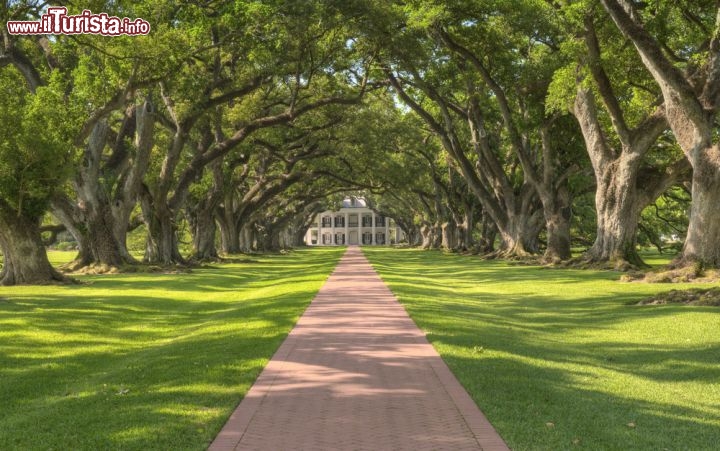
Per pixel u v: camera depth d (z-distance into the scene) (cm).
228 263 5506
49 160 2689
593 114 3400
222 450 608
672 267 2550
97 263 3791
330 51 3609
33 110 2681
